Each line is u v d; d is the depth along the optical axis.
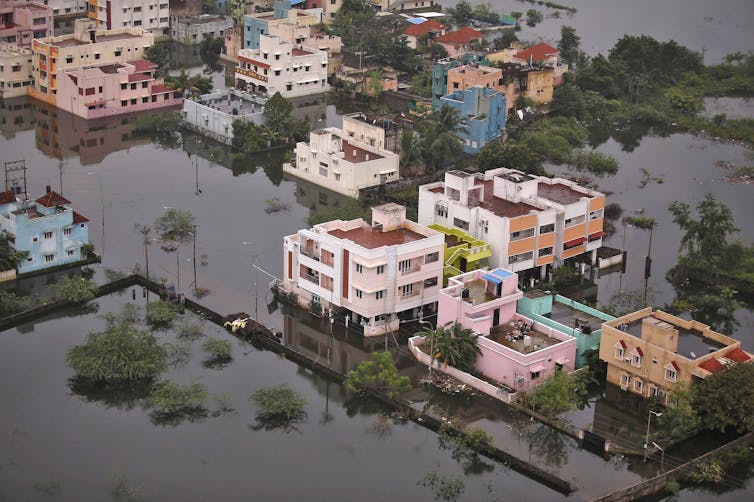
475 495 183.62
